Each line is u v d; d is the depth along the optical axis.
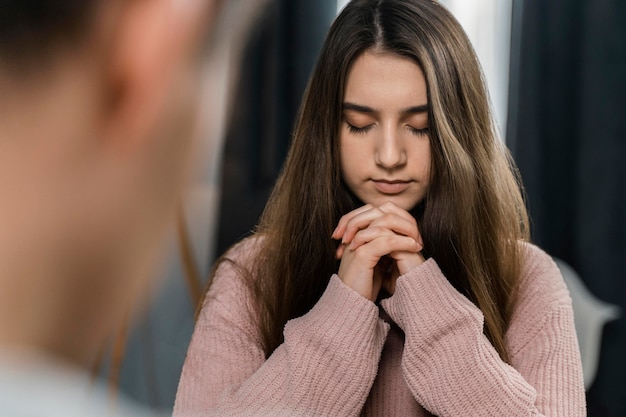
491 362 1.17
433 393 1.17
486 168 1.23
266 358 1.26
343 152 1.21
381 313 1.32
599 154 2.40
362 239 1.20
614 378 2.45
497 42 2.41
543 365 1.26
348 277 1.20
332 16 2.27
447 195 1.21
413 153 1.18
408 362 1.18
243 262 1.34
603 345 2.45
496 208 1.26
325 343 1.14
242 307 1.29
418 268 1.20
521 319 1.30
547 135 2.40
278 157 2.23
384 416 1.27
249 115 2.19
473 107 1.19
